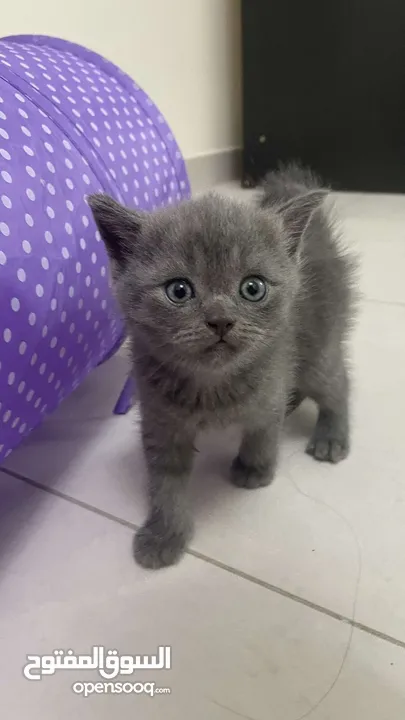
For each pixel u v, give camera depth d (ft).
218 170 2.16
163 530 0.81
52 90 0.88
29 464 0.96
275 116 2.05
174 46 1.87
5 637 0.71
